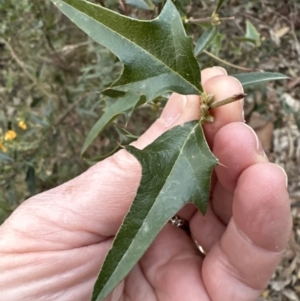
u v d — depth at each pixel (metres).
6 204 0.28
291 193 0.37
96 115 0.31
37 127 0.33
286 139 0.37
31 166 0.27
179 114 0.16
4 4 0.29
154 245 0.21
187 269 0.20
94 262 0.18
